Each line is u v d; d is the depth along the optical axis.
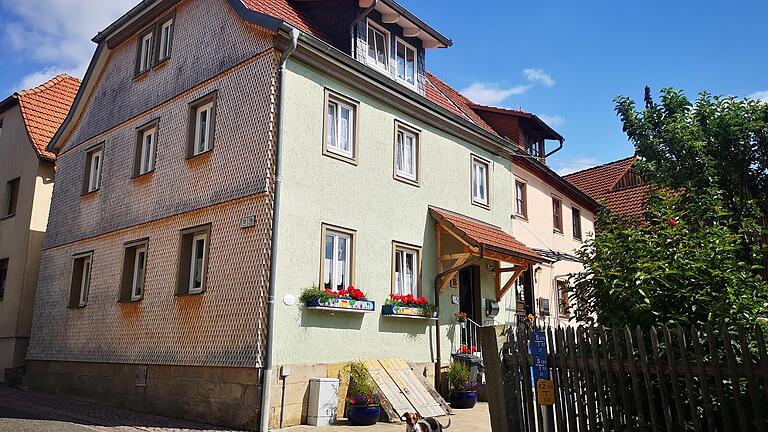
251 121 11.32
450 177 15.16
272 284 10.20
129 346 12.69
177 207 12.45
